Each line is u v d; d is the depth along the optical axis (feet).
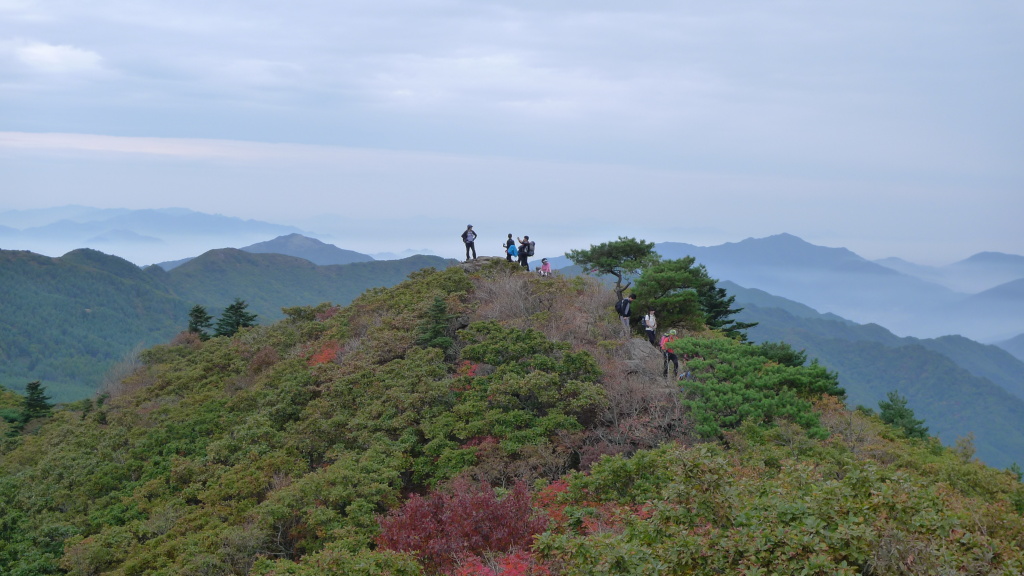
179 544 63.36
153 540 66.64
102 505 82.07
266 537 61.31
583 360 80.28
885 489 33.40
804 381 80.59
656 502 37.81
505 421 72.74
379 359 101.71
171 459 88.12
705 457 37.01
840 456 62.54
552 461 66.18
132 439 99.09
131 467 89.81
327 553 49.01
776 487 39.50
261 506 63.57
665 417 72.84
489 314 107.04
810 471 40.42
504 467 67.00
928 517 32.37
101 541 68.69
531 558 41.96
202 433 96.27
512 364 83.10
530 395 79.15
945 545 32.04
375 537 55.67
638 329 107.76
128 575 62.18
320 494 63.87
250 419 90.12
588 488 54.39
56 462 98.02
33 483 93.91
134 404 124.26
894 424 112.16
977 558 32.65
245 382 120.06
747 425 67.97
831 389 88.38
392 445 75.15
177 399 118.42
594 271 129.18
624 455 69.05
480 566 44.04
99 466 92.17
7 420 177.58
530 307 109.50
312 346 123.54
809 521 32.12
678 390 75.61
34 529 80.38
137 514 76.79
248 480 72.18
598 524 47.44
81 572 65.72
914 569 30.73
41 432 142.10
